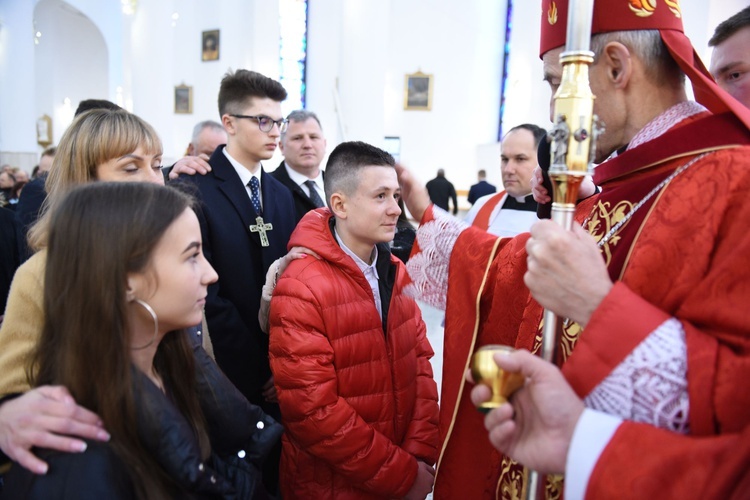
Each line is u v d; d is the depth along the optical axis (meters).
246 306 1.90
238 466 1.08
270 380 1.90
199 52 11.46
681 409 0.67
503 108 12.84
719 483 0.57
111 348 0.80
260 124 2.00
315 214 1.57
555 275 0.72
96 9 15.38
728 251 0.71
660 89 0.89
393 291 1.58
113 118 1.26
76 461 0.76
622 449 0.63
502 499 1.06
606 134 0.93
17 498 0.77
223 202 1.92
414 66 12.84
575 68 0.73
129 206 0.83
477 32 12.60
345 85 5.98
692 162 0.81
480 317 1.28
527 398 0.71
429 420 1.60
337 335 1.40
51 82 15.86
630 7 0.86
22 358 0.95
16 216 2.33
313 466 1.43
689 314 0.72
